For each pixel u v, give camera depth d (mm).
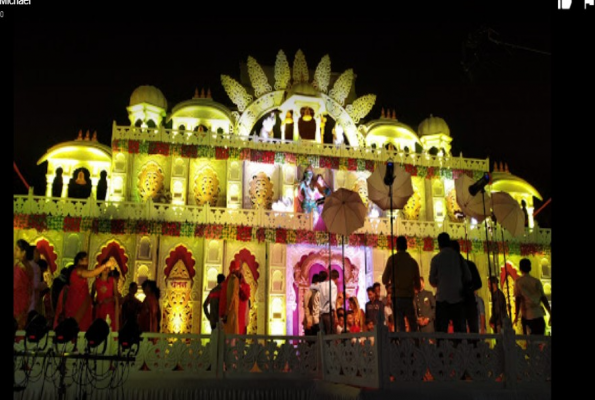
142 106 24359
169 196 23203
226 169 23953
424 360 8469
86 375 9625
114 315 12930
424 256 23641
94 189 23234
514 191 26438
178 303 21406
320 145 24422
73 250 21156
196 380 10609
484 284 23594
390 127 26297
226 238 21750
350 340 9508
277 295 22203
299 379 11039
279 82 25859
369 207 24938
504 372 8883
